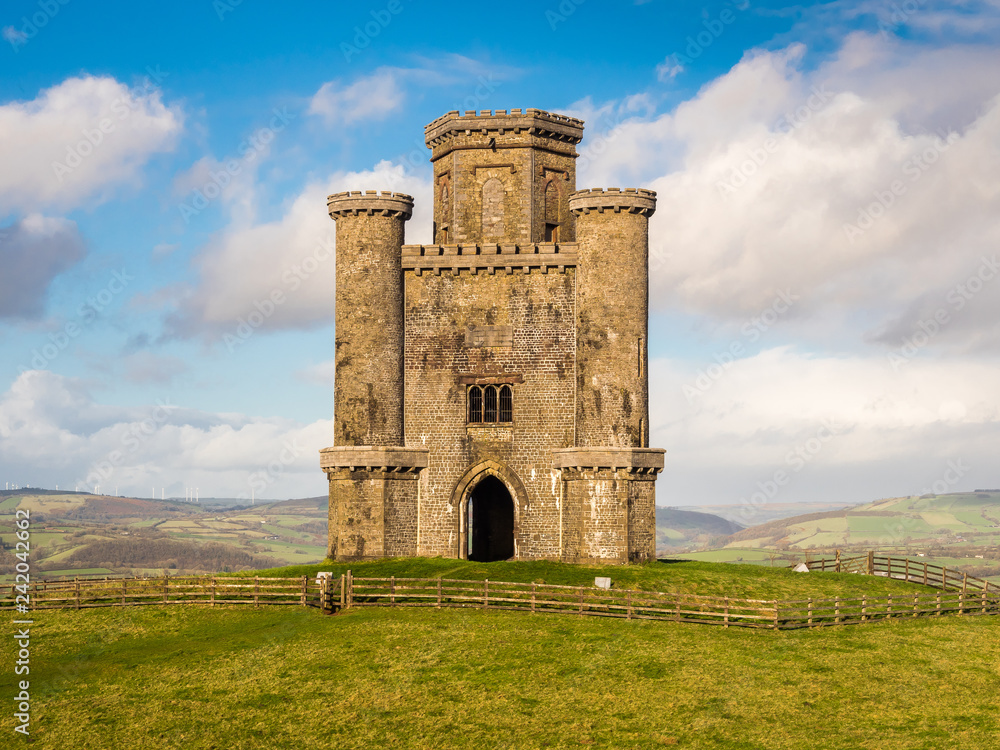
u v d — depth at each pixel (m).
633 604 45.47
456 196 61.06
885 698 34.81
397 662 38.41
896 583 53.72
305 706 34.53
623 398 55.16
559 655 39.06
